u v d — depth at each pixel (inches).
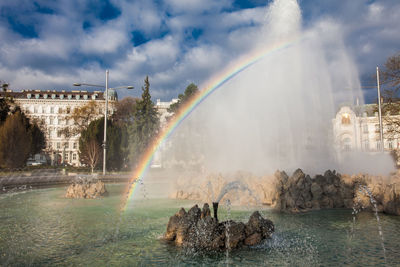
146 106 2810.0
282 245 364.5
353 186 648.4
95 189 853.2
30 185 1077.1
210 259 316.8
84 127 2930.6
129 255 329.4
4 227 464.8
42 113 4434.1
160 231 436.8
